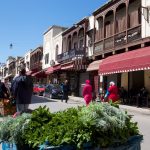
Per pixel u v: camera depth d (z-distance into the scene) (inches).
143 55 887.7
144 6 960.9
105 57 1240.2
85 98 682.8
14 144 182.4
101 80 1333.7
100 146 167.0
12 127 184.9
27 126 182.2
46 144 162.2
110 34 1221.1
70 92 1763.0
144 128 524.1
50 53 2283.5
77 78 1676.9
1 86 617.0
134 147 186.2
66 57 1711.4
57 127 169.6
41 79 2652.6
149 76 999.0
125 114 188.5
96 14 1344.7
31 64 3036.4
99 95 1192.8
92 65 1338.6
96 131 167.3
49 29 2317.9
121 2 1101.1
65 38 1914.4
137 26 989.8
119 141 174.2
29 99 450.6
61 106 973.2
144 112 792.9
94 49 1328.7
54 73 2113.7
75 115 183.0
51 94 1412.4
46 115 188.9
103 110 179.0
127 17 1063.0
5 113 572.7
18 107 446.0
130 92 1040.2
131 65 938.7
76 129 165.3
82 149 161.9
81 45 1599.4
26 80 445.1
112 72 1058.1
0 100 604.7
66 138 161.6
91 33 1430.9
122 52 1114.1
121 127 176.7
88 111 175.9
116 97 656.4
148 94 985.5
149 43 945.5
